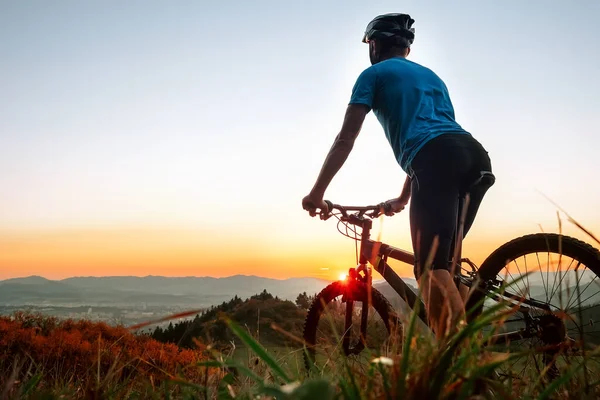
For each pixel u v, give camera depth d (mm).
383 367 1015
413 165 2752
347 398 951
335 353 1397
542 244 2441
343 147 3014
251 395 1137
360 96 2973
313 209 3338
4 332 3875
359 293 3240
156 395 1478
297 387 667
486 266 2689
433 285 2391
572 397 1104
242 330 1000
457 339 925
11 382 1365
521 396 1235
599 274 2201
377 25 3240
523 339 2139
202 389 1218
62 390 1545
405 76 2945
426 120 2803
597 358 1191
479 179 2617
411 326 946
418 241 2412
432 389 908
